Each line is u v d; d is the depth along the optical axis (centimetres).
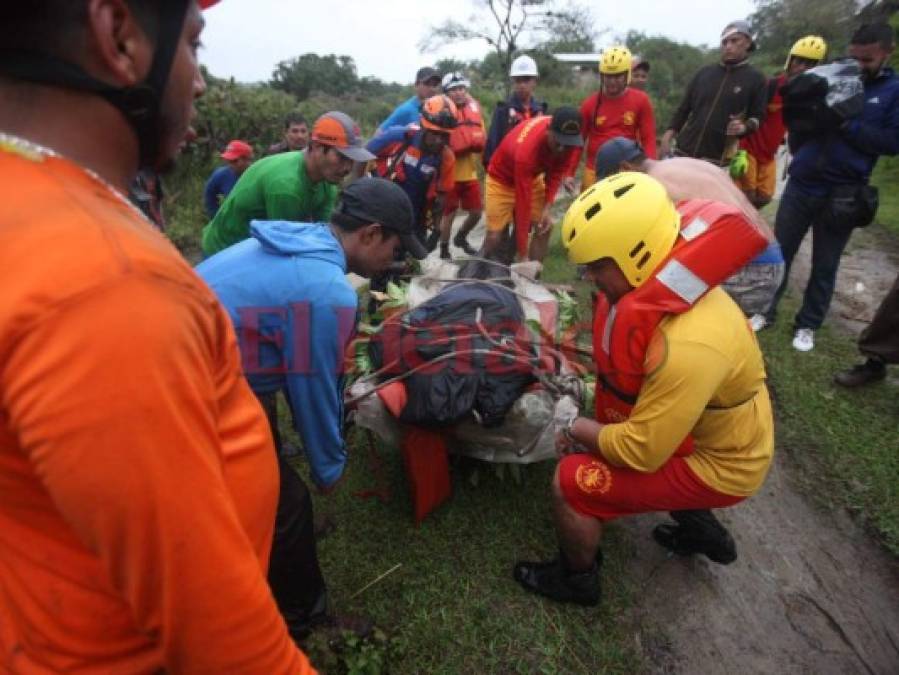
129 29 67
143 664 83
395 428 258
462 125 606
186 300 66
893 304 368
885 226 722
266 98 981
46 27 63
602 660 228
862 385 395
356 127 323
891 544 285
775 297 463
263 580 74
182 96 76
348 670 208
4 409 61
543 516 285
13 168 64
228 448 84
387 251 204
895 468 324
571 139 430
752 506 309
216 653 70
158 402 60
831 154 397
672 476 207
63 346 57
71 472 59
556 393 256
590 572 238
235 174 506
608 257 183
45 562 74
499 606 244
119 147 73
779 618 253
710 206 184
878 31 371
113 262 60
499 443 267
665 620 247
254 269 181
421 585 250
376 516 281
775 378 404
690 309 181
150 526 62
